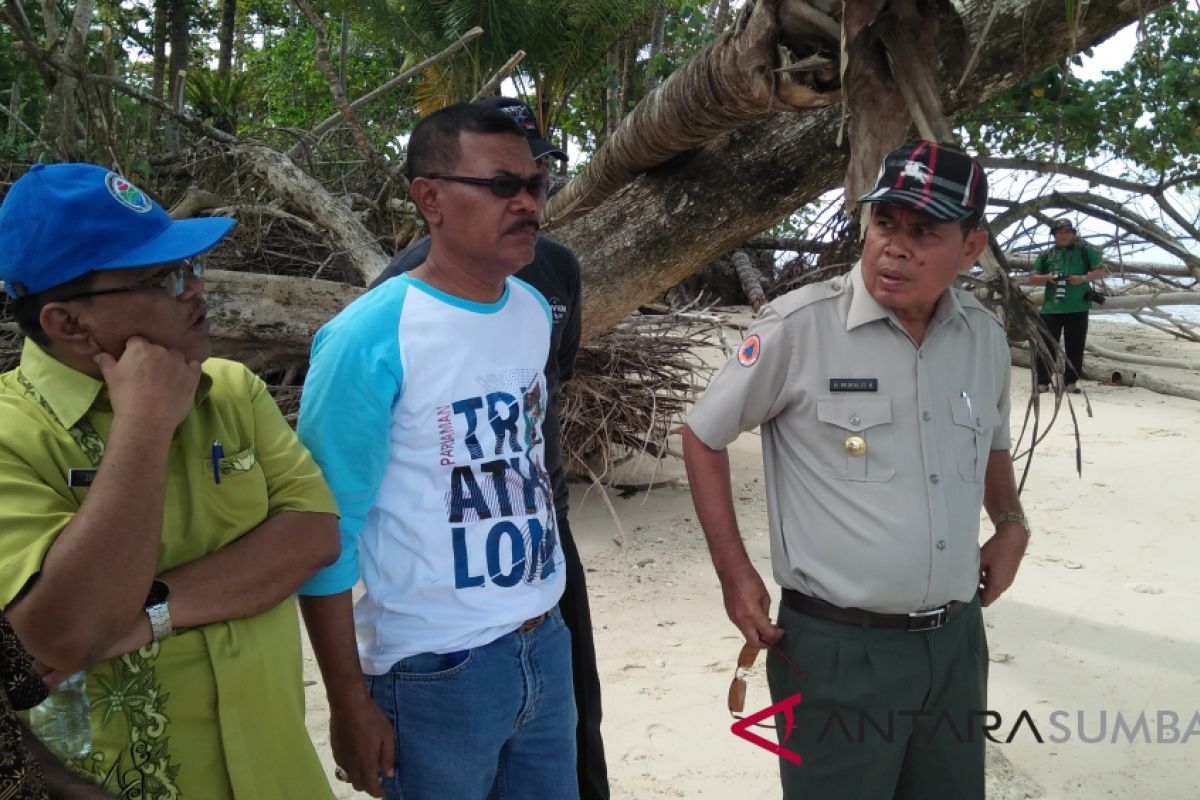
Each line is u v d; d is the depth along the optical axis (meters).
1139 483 6.25
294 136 8.29
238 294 5.31
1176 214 5.91
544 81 12.41
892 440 2.19
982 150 8.77
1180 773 3.13
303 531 1.75
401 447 1.94
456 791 2.01
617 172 4.51
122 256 1.53
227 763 1.63
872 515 2.18
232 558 1.65
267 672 1.69
